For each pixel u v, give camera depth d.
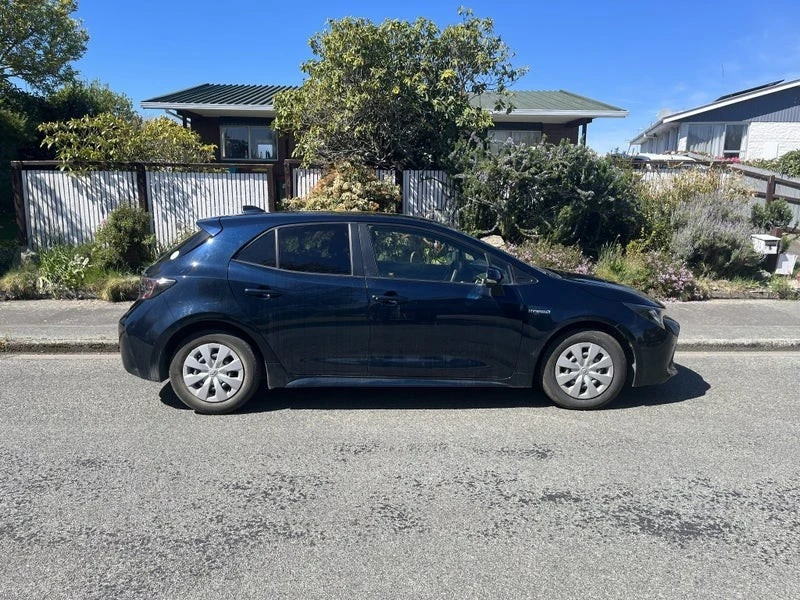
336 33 10.86
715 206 10.92
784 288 9.51
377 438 4.60
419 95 11.08
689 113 23.52
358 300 4.94
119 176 10.75
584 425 4.89
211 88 19.86
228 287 4.91
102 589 2.81
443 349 5.02
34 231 10.84
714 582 2.91
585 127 18.81
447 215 11.41
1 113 14.90
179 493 3.72
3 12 16.38
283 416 5.04
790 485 3.90
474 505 3.61
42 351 7.01
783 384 6.02
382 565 3.02
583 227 11.03
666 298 9.41
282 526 3.36
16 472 3.99
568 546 3.20
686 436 4.68
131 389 5.71
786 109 23.16
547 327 5.06
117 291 9.03
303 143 11.84
